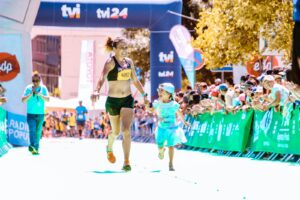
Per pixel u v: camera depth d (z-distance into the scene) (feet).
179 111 42.19
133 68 40.50
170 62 98.84
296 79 19.04
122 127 39.78
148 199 25.71
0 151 55.26
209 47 107.04
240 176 37.35
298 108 49.39
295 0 18.94
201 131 71.97
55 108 177.58
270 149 54.08
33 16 70.79
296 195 27.68
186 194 27.53
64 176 35.76
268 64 93.35
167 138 41.75
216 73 162.91
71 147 74.84
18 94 71.56
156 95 100.27
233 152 62.13
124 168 39.45
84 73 147.02
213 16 106.83
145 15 96.68
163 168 43.16
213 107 67.67
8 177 35.09
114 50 40.09
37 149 58.54
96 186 30.58
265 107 53.62
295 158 51.06
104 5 95.71
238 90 63.72
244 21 97.30
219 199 25.88
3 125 62.08
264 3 96.43
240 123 60.18
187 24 167.43
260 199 26.13
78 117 121.39
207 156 60.18
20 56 71.41
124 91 40.09
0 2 67.72
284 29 95.25
